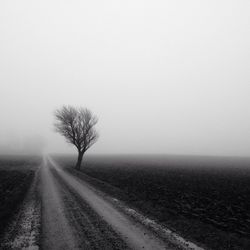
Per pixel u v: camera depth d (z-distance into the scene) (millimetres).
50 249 10039
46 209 16266
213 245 10719
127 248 10164
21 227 12586
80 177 35344
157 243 10734
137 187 27234
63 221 13609
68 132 49625
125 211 15945
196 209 17766
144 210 16344
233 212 17297
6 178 32562
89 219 14031
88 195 21297
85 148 50531
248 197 23125
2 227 12555
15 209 16234
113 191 23516
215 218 15609
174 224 13453
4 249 10078
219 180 36250
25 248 10148
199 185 30219
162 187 27672
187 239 11297
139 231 12156
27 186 26062
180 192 24688
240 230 13375
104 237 11297
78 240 10938
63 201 18734
